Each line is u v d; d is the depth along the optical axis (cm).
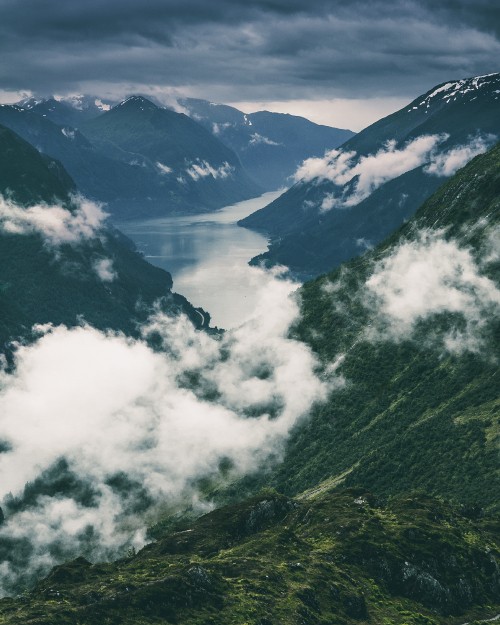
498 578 16662
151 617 13362
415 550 16600
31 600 14188
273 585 14938
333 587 15138
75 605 13712
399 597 15712
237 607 13988
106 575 16050
